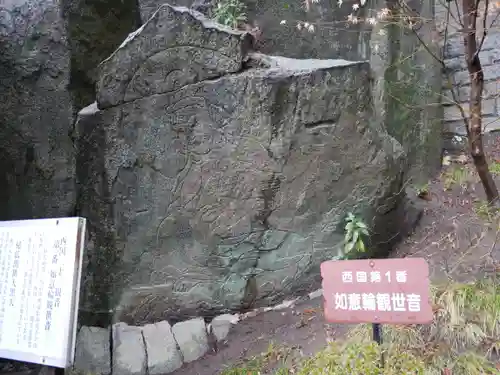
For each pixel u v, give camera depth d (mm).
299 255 4391
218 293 4398
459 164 5812
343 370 2768
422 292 2354
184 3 5703
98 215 4668
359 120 4410
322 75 4270
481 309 3170
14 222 3338
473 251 4047
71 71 5051
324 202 4379
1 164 5195
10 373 4402
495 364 2799
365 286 2471
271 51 5457
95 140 4676
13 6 5277
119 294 4539
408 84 5559
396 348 2930
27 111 5137
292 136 4254
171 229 4480
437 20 6055
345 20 5523
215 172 4355
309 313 4090
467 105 5973
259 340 3982
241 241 4348
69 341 2795
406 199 5137
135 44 4527
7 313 3129
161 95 4473
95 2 5285
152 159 4512
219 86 4309
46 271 3029
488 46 5859
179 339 4258
